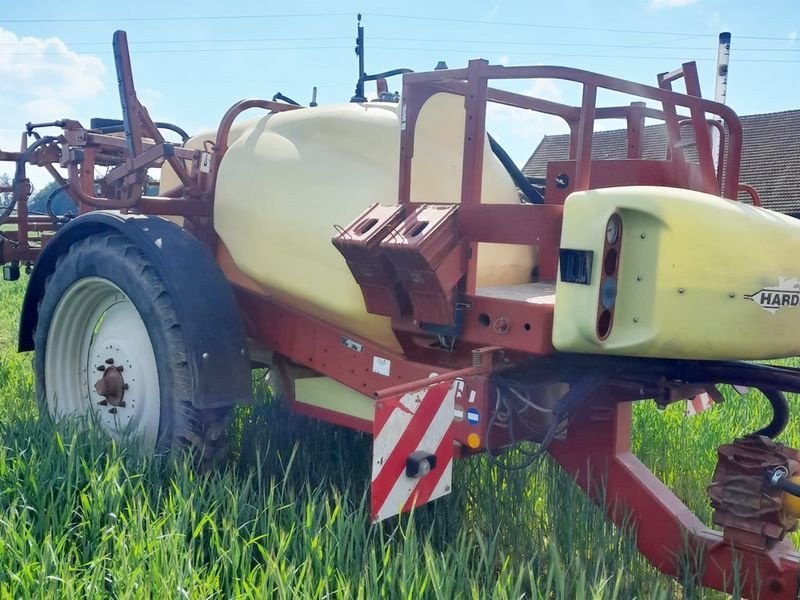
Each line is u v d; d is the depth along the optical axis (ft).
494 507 12.46
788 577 9.20
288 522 10.19
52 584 8.41
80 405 14.89
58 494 10.80
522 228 9.62
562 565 10.51
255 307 13.58
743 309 8.90
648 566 11.21
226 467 12.62
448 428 9.82
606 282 8.87
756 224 9.09
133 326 13.65
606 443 11.19
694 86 11.56
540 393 11.40
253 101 14.35
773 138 99.71
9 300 48.47
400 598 8.66
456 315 10.30
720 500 9.49
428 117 12.69
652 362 10.07
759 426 18.74
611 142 83.51
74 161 14.06
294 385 13.41
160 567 8.77
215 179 14.14
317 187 12.54
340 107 13.14
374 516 8.86
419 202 11.22
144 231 12.72
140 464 11.71
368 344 11.91
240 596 8.29
